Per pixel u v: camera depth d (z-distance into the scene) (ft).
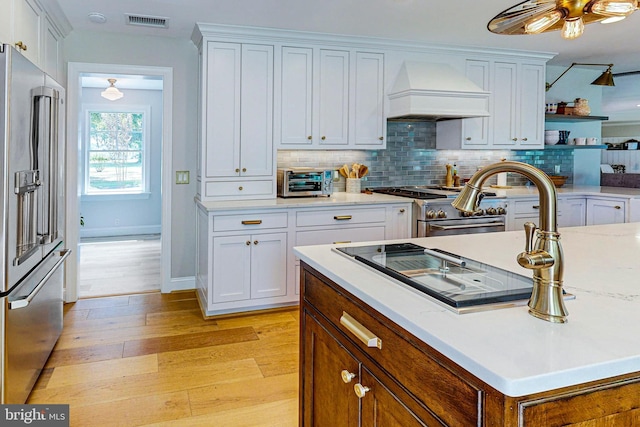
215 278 11.48
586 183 18.30
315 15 11.10
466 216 13.08
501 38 13.19
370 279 4.46
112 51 12.79
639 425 2.88
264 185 12.76
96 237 23.99
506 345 2.92
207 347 9.95
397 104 13.34
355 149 13.62
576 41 13.62
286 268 12.09
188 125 13.65
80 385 8.19
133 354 9.54
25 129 7.15
